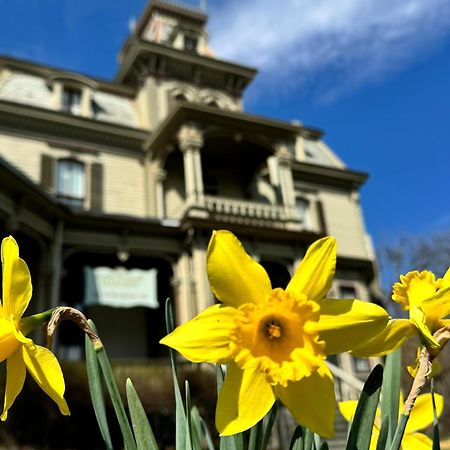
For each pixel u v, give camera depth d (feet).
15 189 38.09
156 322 51.70
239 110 68.44
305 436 3.49
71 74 57.93
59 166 52.90
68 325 46.47
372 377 3.10
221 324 3.19
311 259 3.34
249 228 49.24
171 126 53.11
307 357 3.00
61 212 43.27
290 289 3.31
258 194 63.36
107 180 54.44
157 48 63.72
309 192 70.18
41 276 41.52
